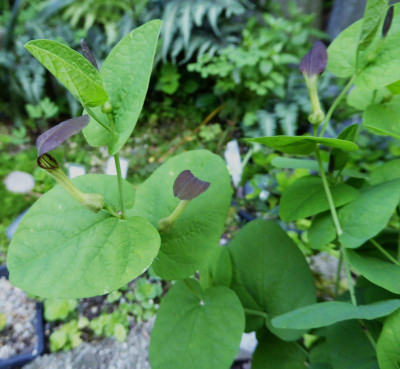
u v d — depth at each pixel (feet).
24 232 0.49
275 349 0.74
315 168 0.71
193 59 2.41
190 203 0.57
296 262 0.71
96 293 0.43
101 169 1.78
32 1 2.35
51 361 1.02
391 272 0.53
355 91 0.67
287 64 2.27
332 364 0.62
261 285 0.71
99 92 0.38
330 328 0.66
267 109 2.11
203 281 0.74
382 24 0.54
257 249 0.73
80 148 1.91
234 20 2.48
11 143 2.01
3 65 2.23
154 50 0.43
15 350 1.05
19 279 0.46
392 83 0.53
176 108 2.38
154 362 0.58
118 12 2.44
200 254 0.55
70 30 2.29
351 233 0.55
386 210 0.53
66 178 0.44
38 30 2.21
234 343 0.56
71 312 1.14
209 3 2.18
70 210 0.51
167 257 0.56
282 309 0.69
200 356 0.56
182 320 0.61
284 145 0.54
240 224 1.43
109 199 0.54
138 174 1.74
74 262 0.46
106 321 1.09
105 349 1.05
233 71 1.91
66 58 0.38
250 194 1.42
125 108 0.44
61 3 2.32
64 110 2.31
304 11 2.48
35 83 2.14
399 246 0.63
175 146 1.91
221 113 2.18
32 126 2.22
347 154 0.61
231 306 0.60
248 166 1.69
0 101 2.30
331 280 1.14
